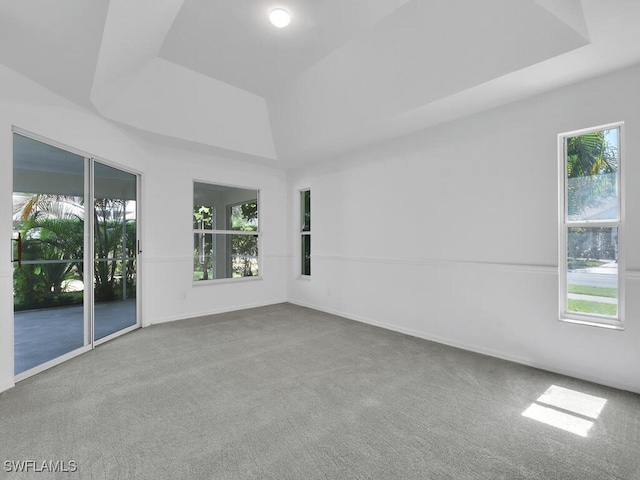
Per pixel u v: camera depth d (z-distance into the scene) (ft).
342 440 6.14
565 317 9.46
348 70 10.91
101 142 11.52
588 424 6.70
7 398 7.69
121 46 8.42
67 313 10.57
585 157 9.16
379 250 14.42
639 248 8.08
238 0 8.33
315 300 17.92
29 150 9.12
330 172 16.93
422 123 12.01
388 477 5.18
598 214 8.96
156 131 13.04
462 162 11.49
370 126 12.30
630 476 5.20
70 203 10.54
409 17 8.54
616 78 8.38
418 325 12.89
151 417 6.91
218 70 11.82
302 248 19.47
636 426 6.62
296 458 5.63
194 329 13.74
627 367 8.23
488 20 7.77
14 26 6.72
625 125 8.25
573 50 7.46
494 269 10.68
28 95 8.73
